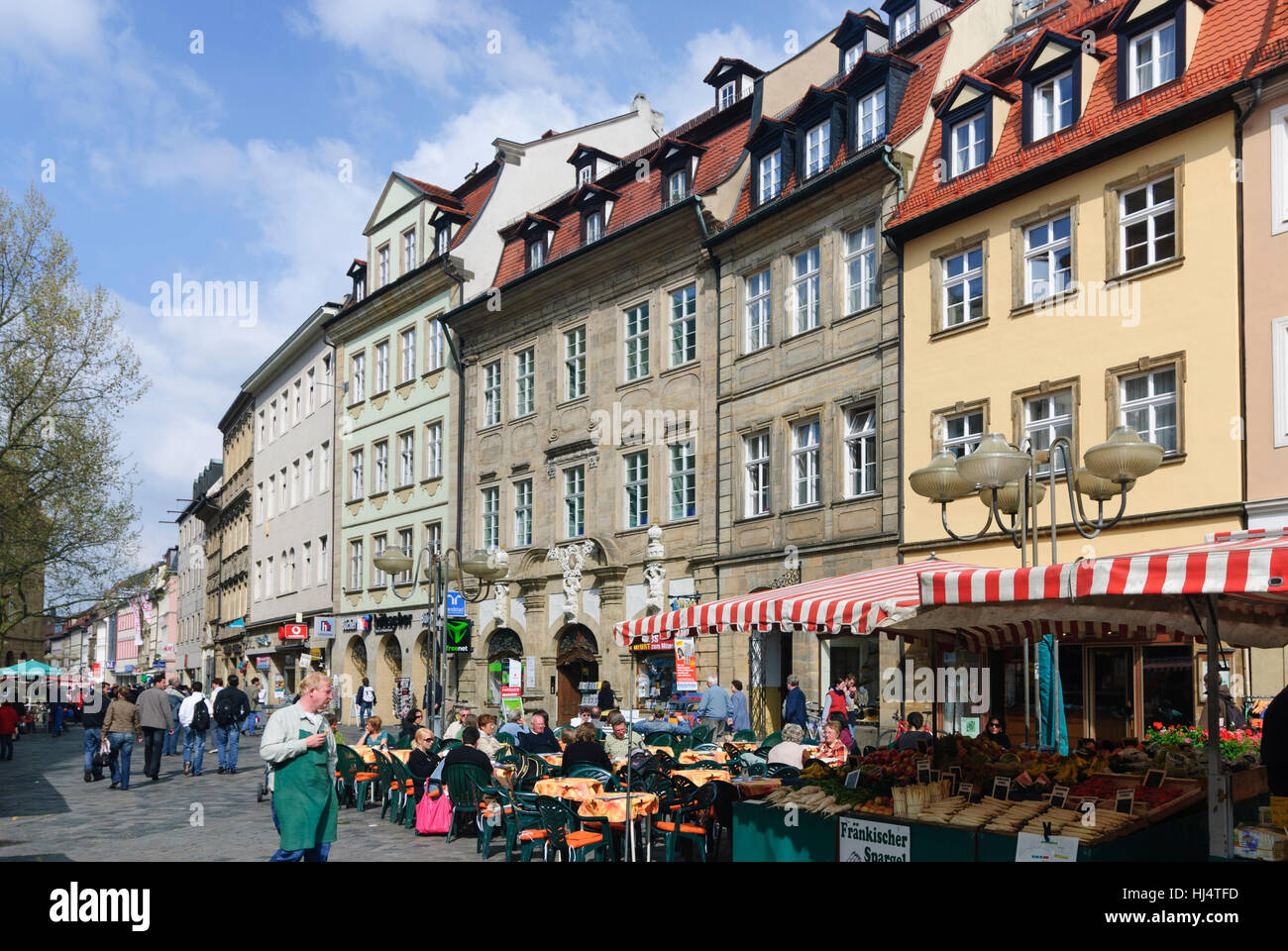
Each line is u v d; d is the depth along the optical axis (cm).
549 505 3097
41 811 1605
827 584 1101
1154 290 1742
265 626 5106
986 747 923
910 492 2100
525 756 1269
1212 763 716
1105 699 1808
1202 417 1664
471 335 3506
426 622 3606
